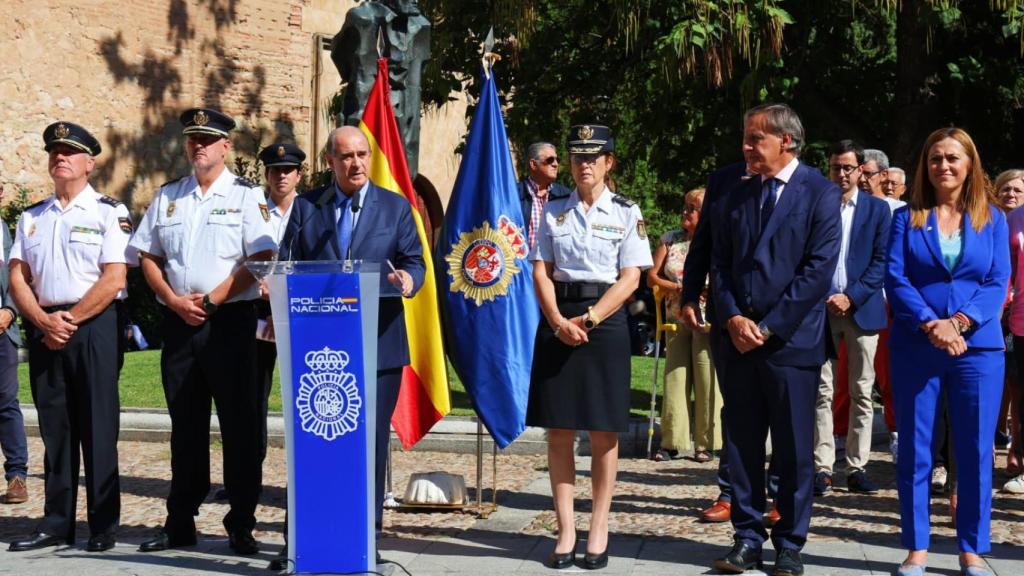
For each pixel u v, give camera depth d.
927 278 5.85
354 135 6.08
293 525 5.41
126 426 10.23
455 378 12.58
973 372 5.69
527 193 8.29
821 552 6.18
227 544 6.49
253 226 6.32
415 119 7.62
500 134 6.94
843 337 7.82
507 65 15.88
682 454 9.34
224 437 6.26
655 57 12.91
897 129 14.63
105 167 20.19
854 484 7.85
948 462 7.56
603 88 16.11
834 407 8.58
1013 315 6.88
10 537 6.76
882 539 6.51
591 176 6.09
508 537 6.63
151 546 6.31
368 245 6.07
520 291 6.80
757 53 12.60
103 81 20.11
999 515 7.23
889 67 15.52
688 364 9.16
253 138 22.22
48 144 6.51
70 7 19.62
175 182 6.47
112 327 6.49
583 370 5.96
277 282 5.39
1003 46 14.55
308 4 23.03
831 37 14.87
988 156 15.66
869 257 7.70
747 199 5.88
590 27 15.63
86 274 6.51
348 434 5.37
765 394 5.82
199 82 21.45
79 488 8.24
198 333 6.23
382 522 6.72
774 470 5.94
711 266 6.05
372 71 7.46
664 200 24.52
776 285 5.76
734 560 5.75
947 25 13.42
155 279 6.31
